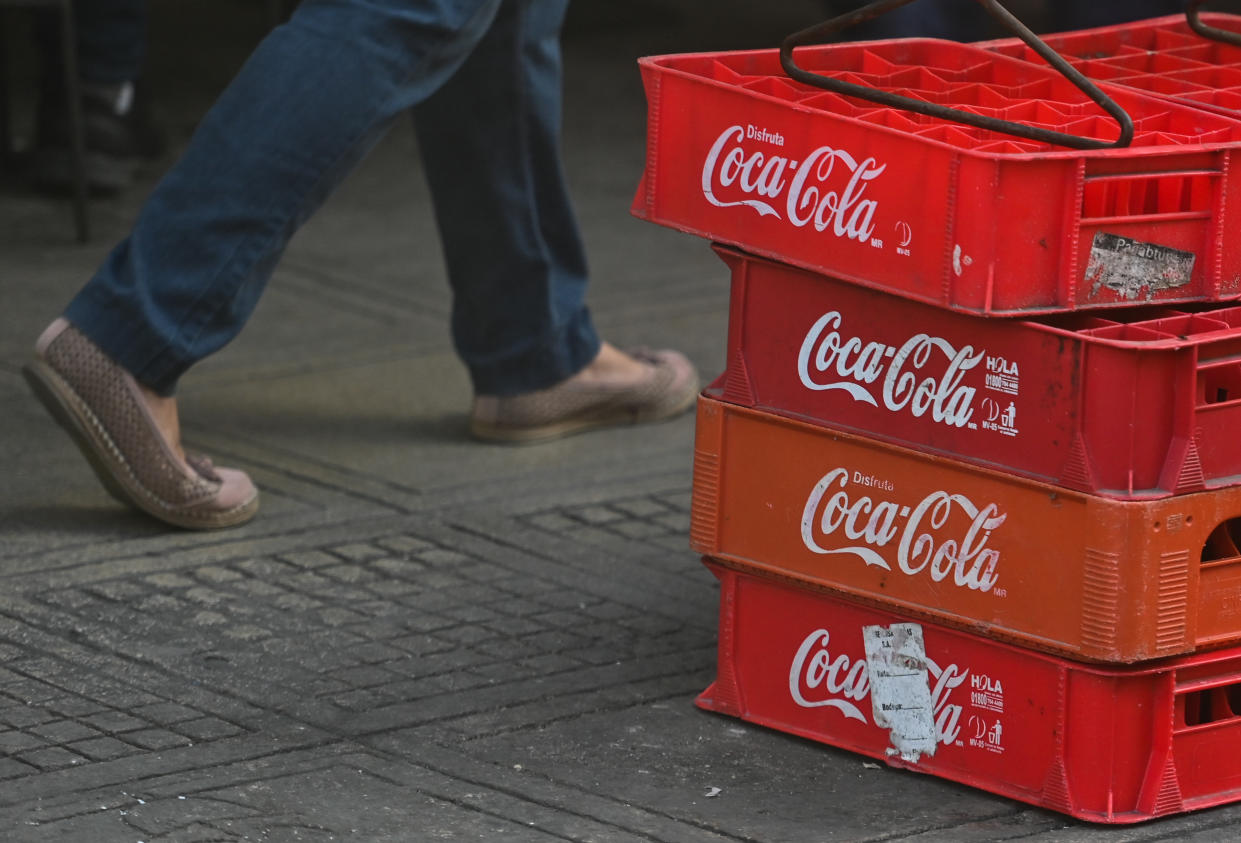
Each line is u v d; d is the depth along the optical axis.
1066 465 4.16
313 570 5.71
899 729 4.57
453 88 6.44
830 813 4.32
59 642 5.12
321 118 5.64
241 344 8.03
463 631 5.32
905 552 4.48
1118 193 4.24
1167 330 4.30
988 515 4.32
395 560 5.82
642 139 11.87
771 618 4.77
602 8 15.15
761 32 14.57
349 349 8.03
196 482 5.91
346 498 6.34
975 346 4.30
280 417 7.14
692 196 4.72
